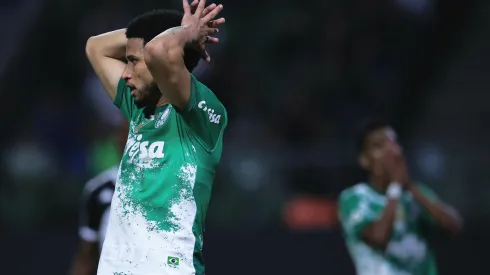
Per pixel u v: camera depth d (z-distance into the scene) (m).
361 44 40.03
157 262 11.71
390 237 20.44
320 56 39.97
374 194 20.78
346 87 38.59
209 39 12.55
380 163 20.47
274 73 39.34
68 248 27.64
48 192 29.86
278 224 29.39
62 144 36.19
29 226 29.34
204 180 12.12
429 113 37.16
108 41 13.80
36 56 40.66
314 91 38.25
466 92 37.84
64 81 40.19
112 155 29.27
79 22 41.03
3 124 38.69
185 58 12.51
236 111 37.66
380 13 40.62
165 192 11.88
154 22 12.31
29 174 30.03
